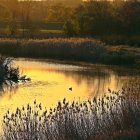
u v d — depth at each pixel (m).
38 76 48.16
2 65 45.34
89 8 95.38
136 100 22.72
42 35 90.69
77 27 91.06
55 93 37.97
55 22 140.00
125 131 20.06
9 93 37.78
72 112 21.14
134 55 61.44
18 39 74.94
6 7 151.75
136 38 86.50
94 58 63.75
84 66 58.31
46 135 19.98
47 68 55.22
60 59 65.88
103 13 92.69
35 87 41.12
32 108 30.27
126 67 57.66
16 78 45.28
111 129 21.02
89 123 21.02
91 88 40.81
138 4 94.31
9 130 20.20
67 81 45.34
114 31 90.44
